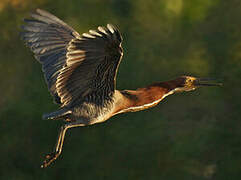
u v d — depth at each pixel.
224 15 16.47
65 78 7.05
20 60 15.73
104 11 16.34
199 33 16.19
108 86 7.39
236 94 15.12
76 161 14.14
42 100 14.73
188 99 14.84
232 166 14.05
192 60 15.53
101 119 7.64
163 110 14.59
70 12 16.33
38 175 14.25
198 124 14.53
